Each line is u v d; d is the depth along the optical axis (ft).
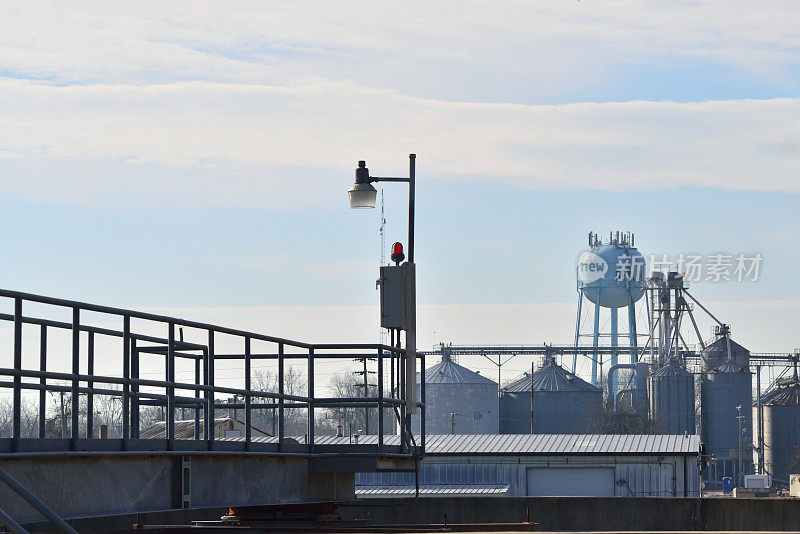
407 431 179.73
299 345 157.58
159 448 123.34
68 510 108.99
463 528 155.74
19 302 105.40
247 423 142.82
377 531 153.07
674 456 545.85
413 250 208.03
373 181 208.85
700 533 113.50
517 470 556.10
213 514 273.95
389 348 163.53
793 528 302.86
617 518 321.93
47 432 177.27
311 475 161.68
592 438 581.12
